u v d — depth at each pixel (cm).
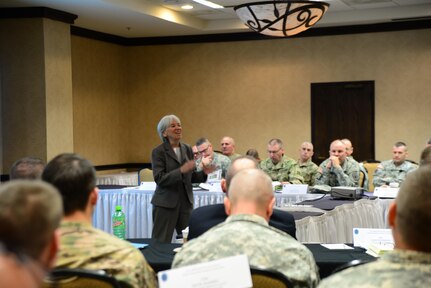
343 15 945
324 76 1019
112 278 184
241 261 186
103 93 1054
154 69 1115
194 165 474
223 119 1081
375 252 302
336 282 131
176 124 489
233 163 301
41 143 791
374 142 993
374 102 991
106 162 1063
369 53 990
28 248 98
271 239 209
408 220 126
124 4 804
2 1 745
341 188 546
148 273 204
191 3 873
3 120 796
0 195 102
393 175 723
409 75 968
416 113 966
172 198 481
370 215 532
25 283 82
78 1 755
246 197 216
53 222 102
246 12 585
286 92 1043
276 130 1051
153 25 966
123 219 495
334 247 323
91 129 1020
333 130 1016
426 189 125
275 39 1045
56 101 808
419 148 968
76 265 190
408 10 909
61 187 192
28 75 789
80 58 988
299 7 569
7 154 799
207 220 305
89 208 200
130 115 1130
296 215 446
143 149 1127
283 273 204
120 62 1109
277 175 750
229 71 1075
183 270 181
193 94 1097
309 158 755
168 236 481
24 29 788
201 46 1088
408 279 125
